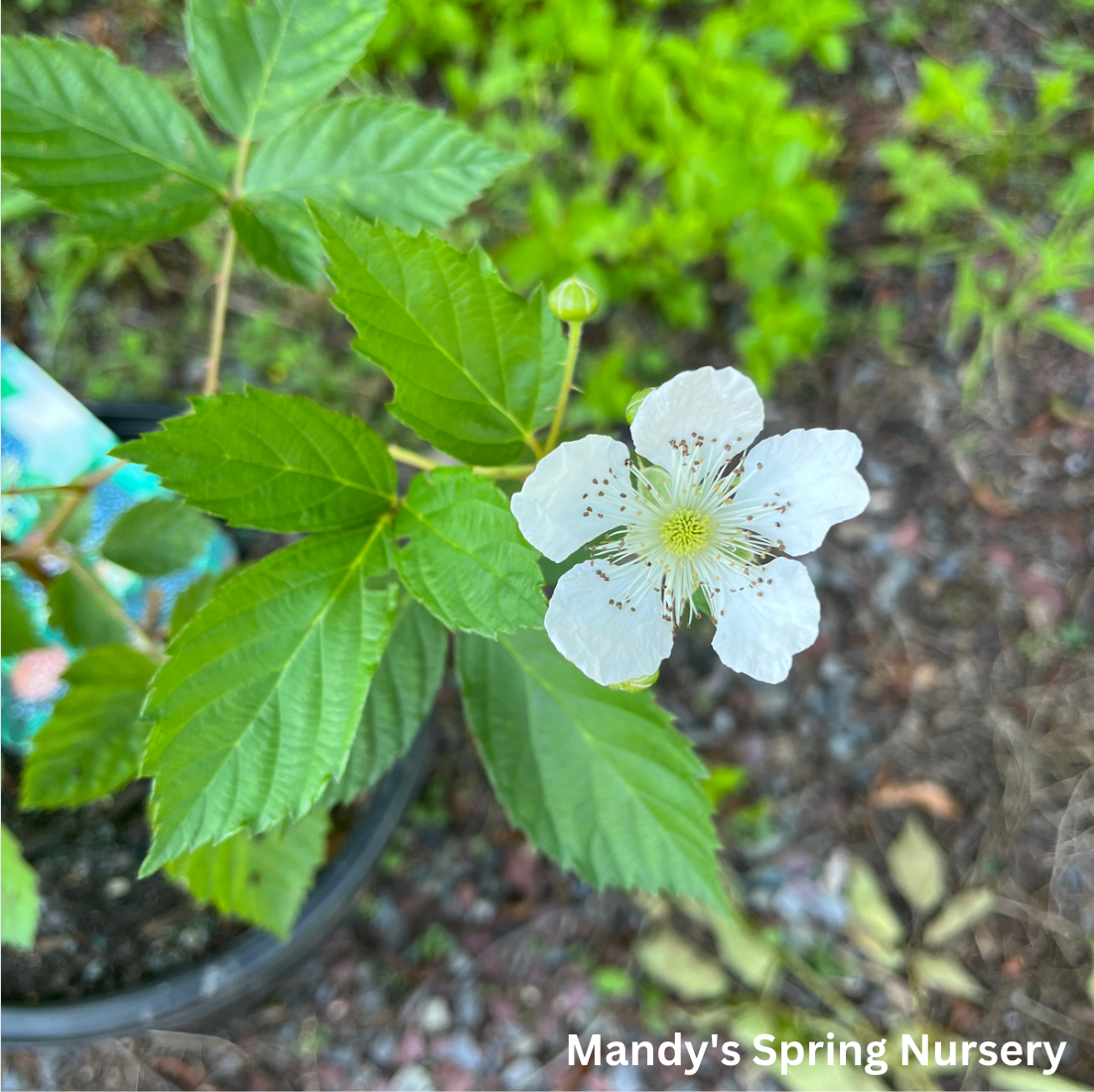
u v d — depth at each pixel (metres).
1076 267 0.31
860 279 0.32
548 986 0.27
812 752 0.29
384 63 0.30
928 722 0.29
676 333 0.30
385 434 0.28
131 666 0.17
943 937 0.28
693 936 0.28
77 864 0.21
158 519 0.17
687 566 0.14
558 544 0.13
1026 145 0.32
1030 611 0.30
